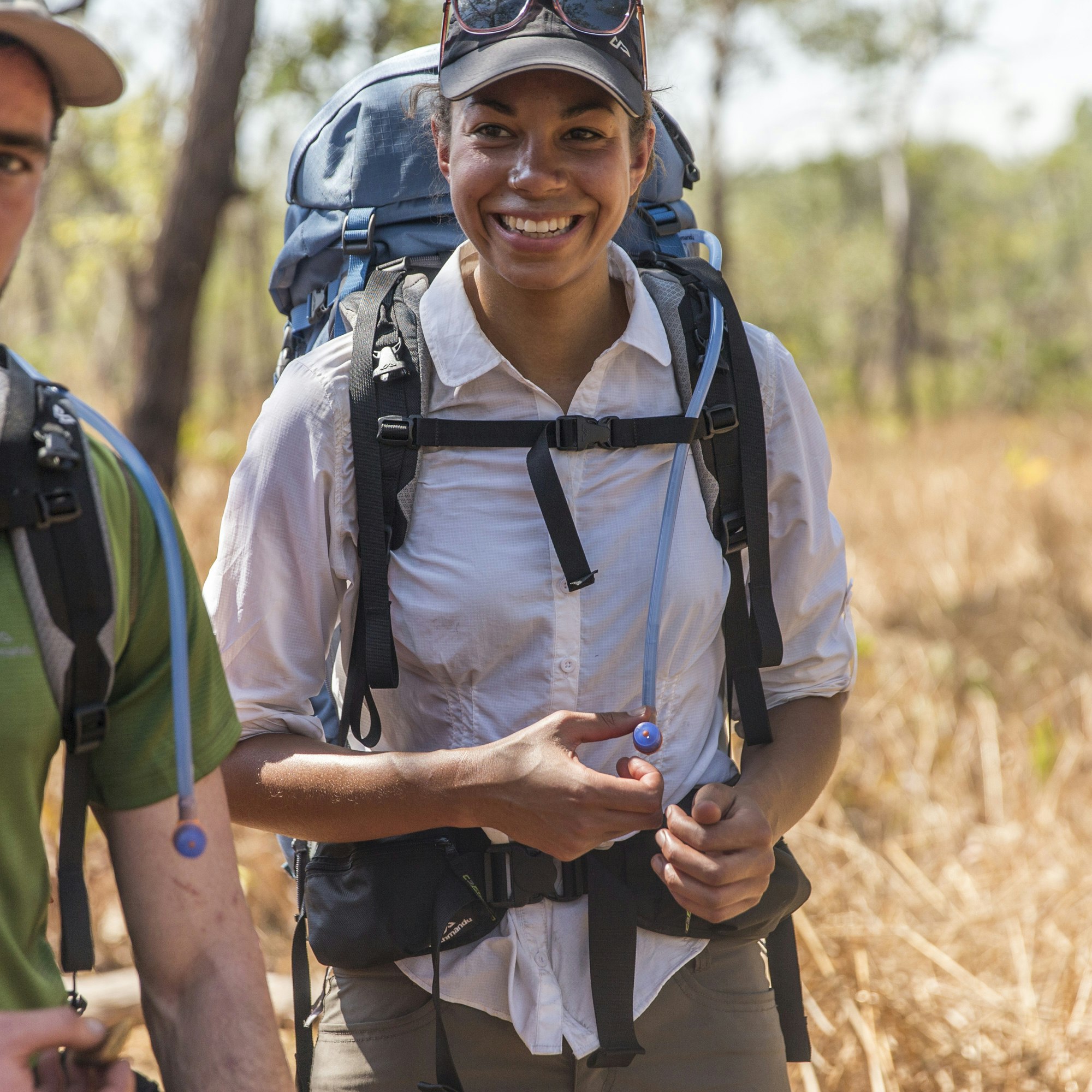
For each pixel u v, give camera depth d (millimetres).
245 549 1582
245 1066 1183
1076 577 7035
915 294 34094
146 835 1197
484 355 1565
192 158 5020
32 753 1062
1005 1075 2672
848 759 4266
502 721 1576
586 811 1408
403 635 1574
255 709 1604
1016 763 4379
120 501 1132
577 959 1562
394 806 1484
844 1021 2752
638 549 1585
